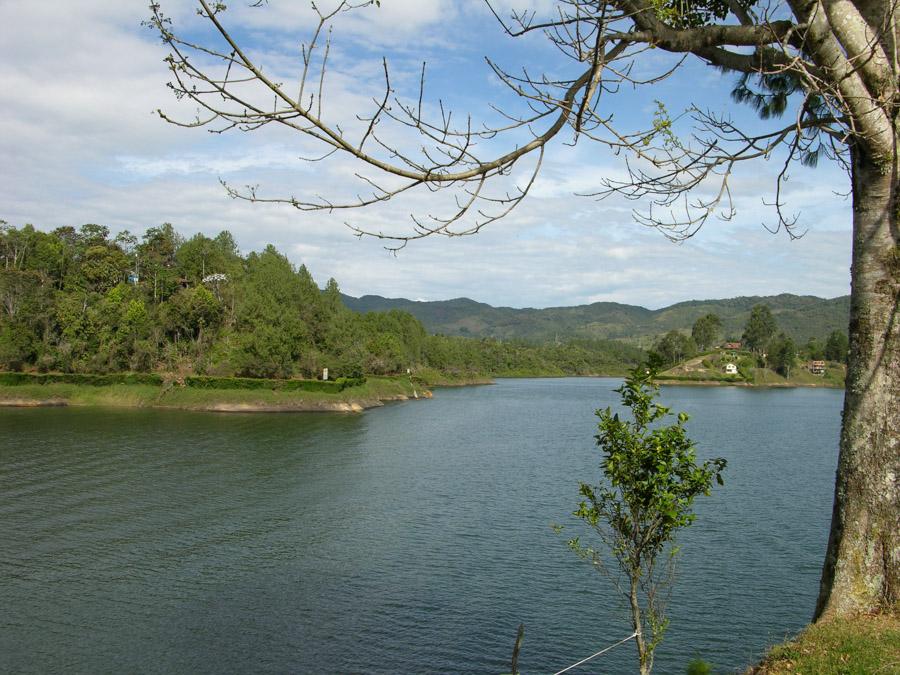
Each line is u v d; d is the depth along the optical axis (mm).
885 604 8031
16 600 18094
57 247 99938
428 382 128875
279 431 54406
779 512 28359
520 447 48125
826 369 150875
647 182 6891
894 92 7023
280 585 19547
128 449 42312
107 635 16156
